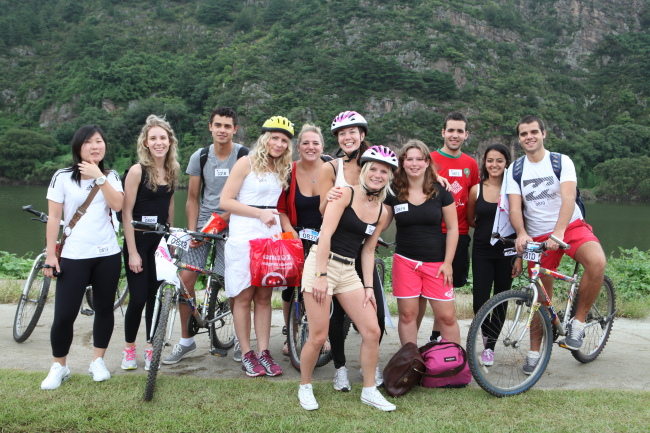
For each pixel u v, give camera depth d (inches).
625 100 4323.3
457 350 134.8
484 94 3887.8
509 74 4261.8
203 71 4443.9
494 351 143.9
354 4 4672.7
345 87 3860.7
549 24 5167.3
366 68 3850.9
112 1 5634.8
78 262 131.0
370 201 124.3
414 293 141.9
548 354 136.9
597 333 160.4
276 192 144.3
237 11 5526.6
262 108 3668.8
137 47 4926.2
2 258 327.3
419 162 137.1
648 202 3198.8
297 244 140.9
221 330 169.0
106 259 134.6
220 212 162.4
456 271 174.1
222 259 154.6
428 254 141.1
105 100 4224.9
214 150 164.6
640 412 117.6
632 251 366.9
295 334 148.7
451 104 3727.9
